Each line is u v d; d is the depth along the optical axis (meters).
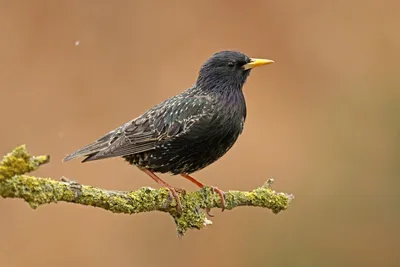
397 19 16.73
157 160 10.17
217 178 14.72
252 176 14.96
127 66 15.48
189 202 9.36
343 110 15.96
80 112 14.86
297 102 15.95
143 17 15.88
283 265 14.47
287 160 15.28
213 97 10.26
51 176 14.01
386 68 16.42
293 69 16.14
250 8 16.39
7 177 7.32
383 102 16.03
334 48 16.41
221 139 10.19
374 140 15.67
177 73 15.63
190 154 10.14
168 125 10.05
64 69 15.12
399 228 14.83
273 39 16.30
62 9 15.54
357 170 15.34
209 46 16.03
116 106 15.11
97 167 14.02
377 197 15.09
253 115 15.61
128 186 13.98
